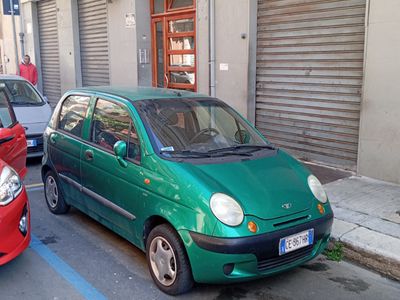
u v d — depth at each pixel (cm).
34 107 888
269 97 830
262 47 827
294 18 762
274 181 396
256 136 488
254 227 353
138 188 409
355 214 533
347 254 466
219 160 411
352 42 685
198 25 922
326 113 738
